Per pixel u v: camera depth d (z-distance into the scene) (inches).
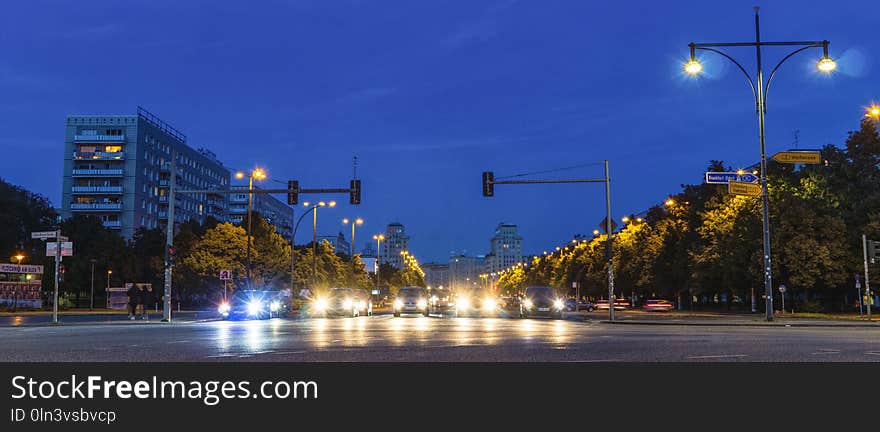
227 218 6318.9
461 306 2447.1
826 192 2032.5
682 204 2866.6
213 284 2596.0
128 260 3341.5
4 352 570.6
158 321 1408.7
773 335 864.3
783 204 2005.4
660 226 2883.9
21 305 2480.3
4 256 3213.6
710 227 2220.7
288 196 1467.8
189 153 5511.8
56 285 1270.9
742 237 2064.5
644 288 3139.8
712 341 725.9
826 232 1940.2
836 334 896.9
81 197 4628.4
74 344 670.5
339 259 4037.9
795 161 1261.1
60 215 4571.9
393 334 836.6
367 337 772.6
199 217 5654.5
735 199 2122.3
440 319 1568.7
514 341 705.0
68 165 4623.5
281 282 2851.9
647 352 573.6
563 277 4517.7
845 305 2249.0
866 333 927.7
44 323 1255.5
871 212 1919.3
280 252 2810.0
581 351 579.5
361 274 4340.6
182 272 2596.0
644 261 2972.4
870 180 2026.3
